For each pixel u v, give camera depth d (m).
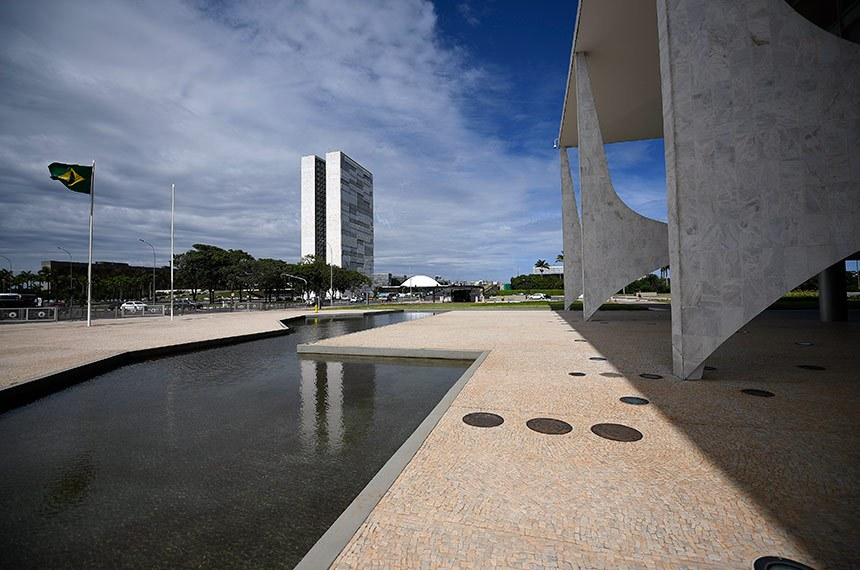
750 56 5.40
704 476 2.84
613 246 14.87
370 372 7.64
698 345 5.59
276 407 5.55
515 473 2.95
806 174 5.20
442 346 9.21
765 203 5.30
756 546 2.08
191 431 4.66
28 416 5.25
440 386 6.61
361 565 1.99
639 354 7.72
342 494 3.22
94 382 7.12
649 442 3.47
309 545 2.56
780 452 3.20
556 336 10.72
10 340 11.98
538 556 2.03
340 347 9.34
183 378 7.36
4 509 3.03
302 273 52.62
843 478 2.76
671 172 5.80
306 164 100.00
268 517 2.88
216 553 2.49
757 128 5.35
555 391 5.17
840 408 4.25
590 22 12.48
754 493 2.60
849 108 5.12
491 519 2.37
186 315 27.52
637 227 14.66
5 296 28.31
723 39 5.50
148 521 2.85
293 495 3.20
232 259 49.34
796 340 9.10
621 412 4.29
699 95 5.57
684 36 5.66
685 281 5.62
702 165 5.55
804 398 4.64
